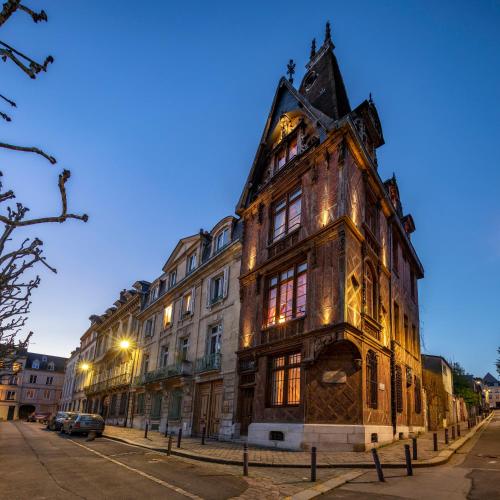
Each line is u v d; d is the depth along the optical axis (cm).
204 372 2133
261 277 1930
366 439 1377
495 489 798
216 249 2512
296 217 1855
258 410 1658
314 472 914
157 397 2736
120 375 3612
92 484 859
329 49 2264
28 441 1909
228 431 1831
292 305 1686
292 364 1580
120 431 2527
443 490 805
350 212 1608
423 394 2423
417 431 2030
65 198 328
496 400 14525
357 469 1060
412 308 2453
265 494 783
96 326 5050
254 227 2134
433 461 1118
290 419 1478
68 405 5853
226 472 1028
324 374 1445
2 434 2403
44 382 7456
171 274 3180
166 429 2434
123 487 830
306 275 1666
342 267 1490
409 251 2516
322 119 1838
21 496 740
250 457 1234
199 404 2202
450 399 3444
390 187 2416
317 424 1388
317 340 1462
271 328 1744
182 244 3042
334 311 1458
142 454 1405
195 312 2523
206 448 1496
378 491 809
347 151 1692
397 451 1349
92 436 2027
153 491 795
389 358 1798
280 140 2197
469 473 979
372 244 1808
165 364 2817
